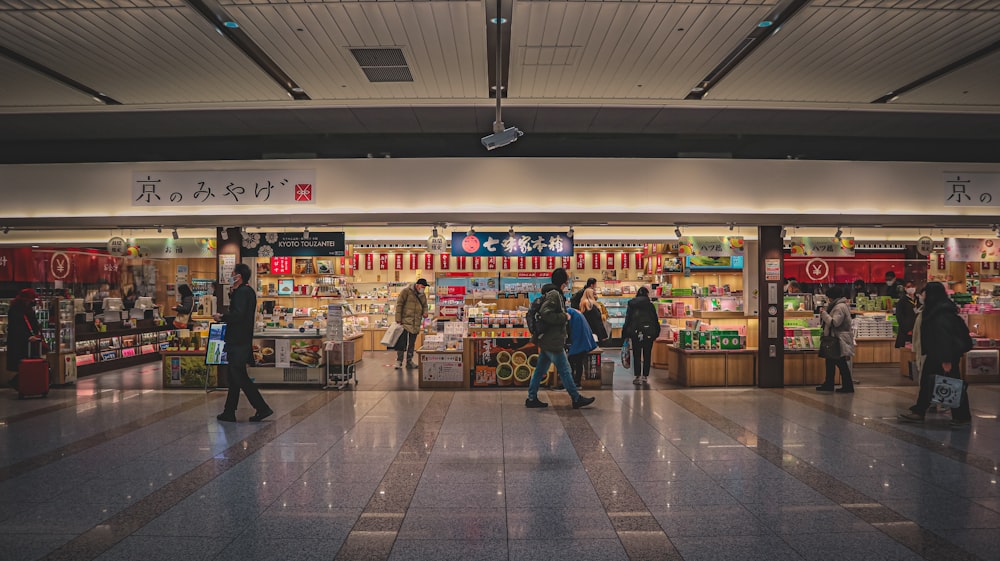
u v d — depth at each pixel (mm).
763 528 3775
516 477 4801
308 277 14969
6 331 9852
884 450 5605
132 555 3406
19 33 6129
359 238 14305
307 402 8141
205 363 9117
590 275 15773
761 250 9594
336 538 3633
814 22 5957
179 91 7930
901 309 10492
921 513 4020
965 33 6195
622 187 9445
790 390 9164
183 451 5617
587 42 6430
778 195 9500
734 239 11773
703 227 12695
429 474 4883
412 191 9422
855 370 11688
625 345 11352
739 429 6477
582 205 9438
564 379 7605
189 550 3471
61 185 9516
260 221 9328
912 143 10172
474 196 9430
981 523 3850
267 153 9906
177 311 12008
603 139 9891
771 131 9805
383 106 8547
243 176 9445
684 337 9750
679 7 5633
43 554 3420
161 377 10609
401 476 4836
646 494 4395
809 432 6340
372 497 4344
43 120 9062
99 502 4262
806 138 10055
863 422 6832
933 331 6758
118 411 7559
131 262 13414
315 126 9492
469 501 4258
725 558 3359
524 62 7012
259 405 6953
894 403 8039
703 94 8258
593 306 9633
